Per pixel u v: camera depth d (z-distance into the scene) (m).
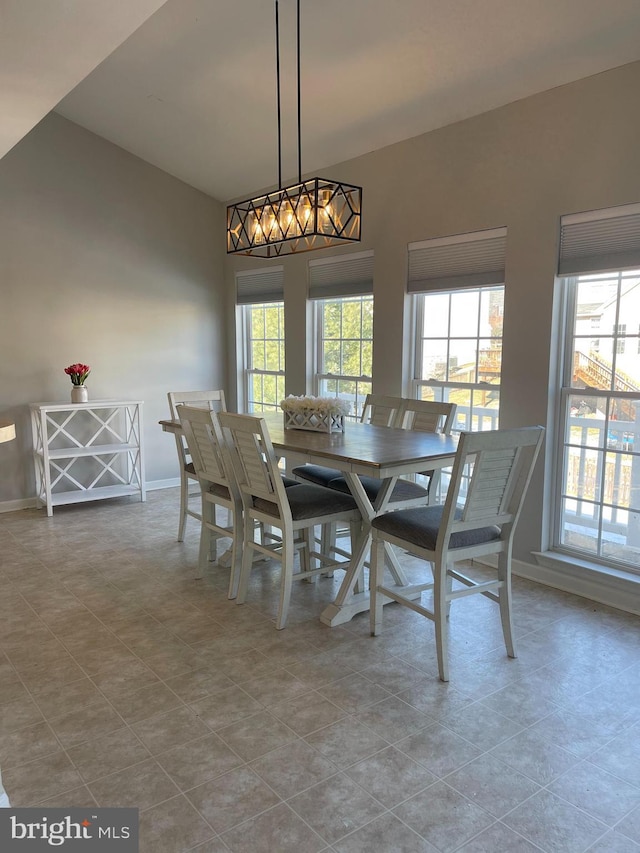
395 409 3.94
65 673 2.55
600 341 3.24
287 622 3.02
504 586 2.64
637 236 2.93
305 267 5.04
